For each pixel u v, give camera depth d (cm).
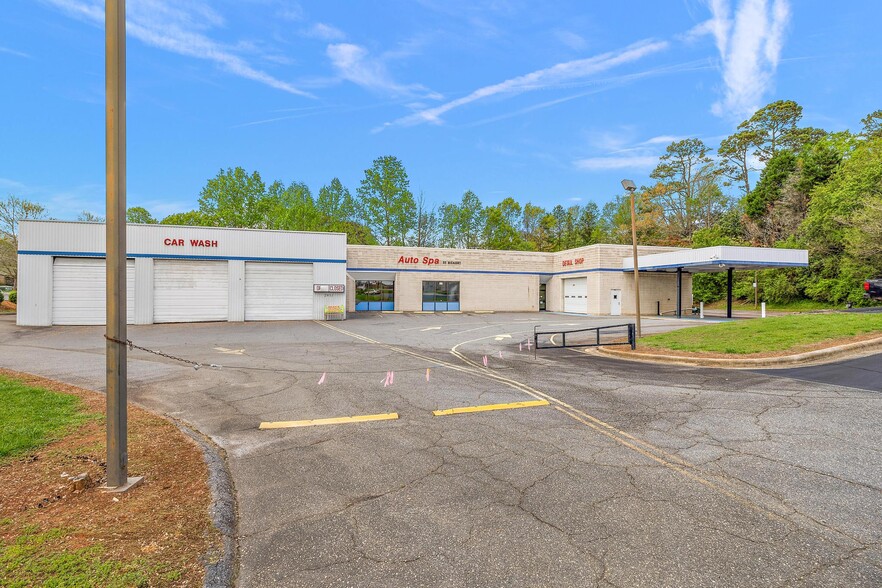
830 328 1279
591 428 602
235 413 686
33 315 2102
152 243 2248
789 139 5125
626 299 3244
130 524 338
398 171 4750
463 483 433
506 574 289
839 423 601
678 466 470
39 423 577
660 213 5853
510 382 901
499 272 3594
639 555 310
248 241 2395
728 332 1402
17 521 338
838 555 309
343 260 2545
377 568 297
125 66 396
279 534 341
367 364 1130
